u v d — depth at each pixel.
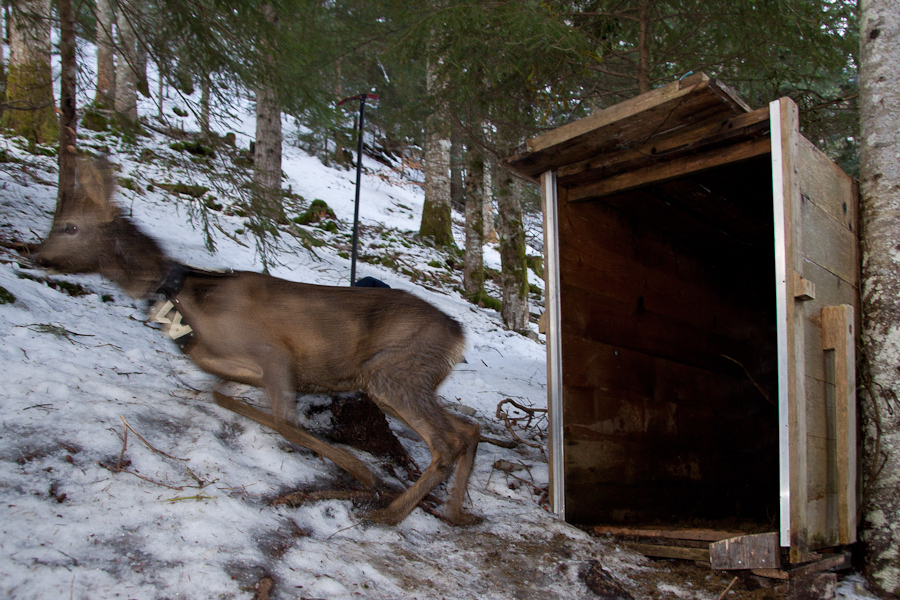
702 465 5.34
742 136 3.51
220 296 3.30
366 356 3.56
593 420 4.29
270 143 11.64
